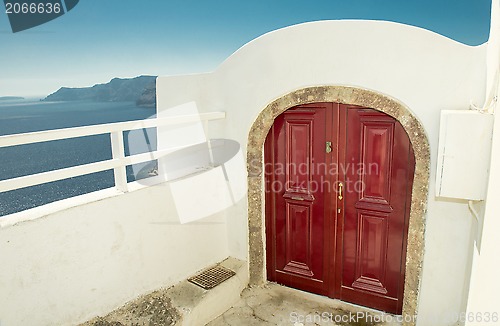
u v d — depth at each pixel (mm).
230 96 3529
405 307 2975
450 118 2156
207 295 3102
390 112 2758
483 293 1874
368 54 2746
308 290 3588
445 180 2234
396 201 3012
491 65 2090
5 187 2018
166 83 4051
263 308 3336
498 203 1656
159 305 2914
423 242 2797
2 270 2098
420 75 2588
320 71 2971
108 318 2693
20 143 2082
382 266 3180
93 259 2592
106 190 2816
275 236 3684
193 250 3471
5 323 2145
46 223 2283
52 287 2361
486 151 2080
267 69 3238
